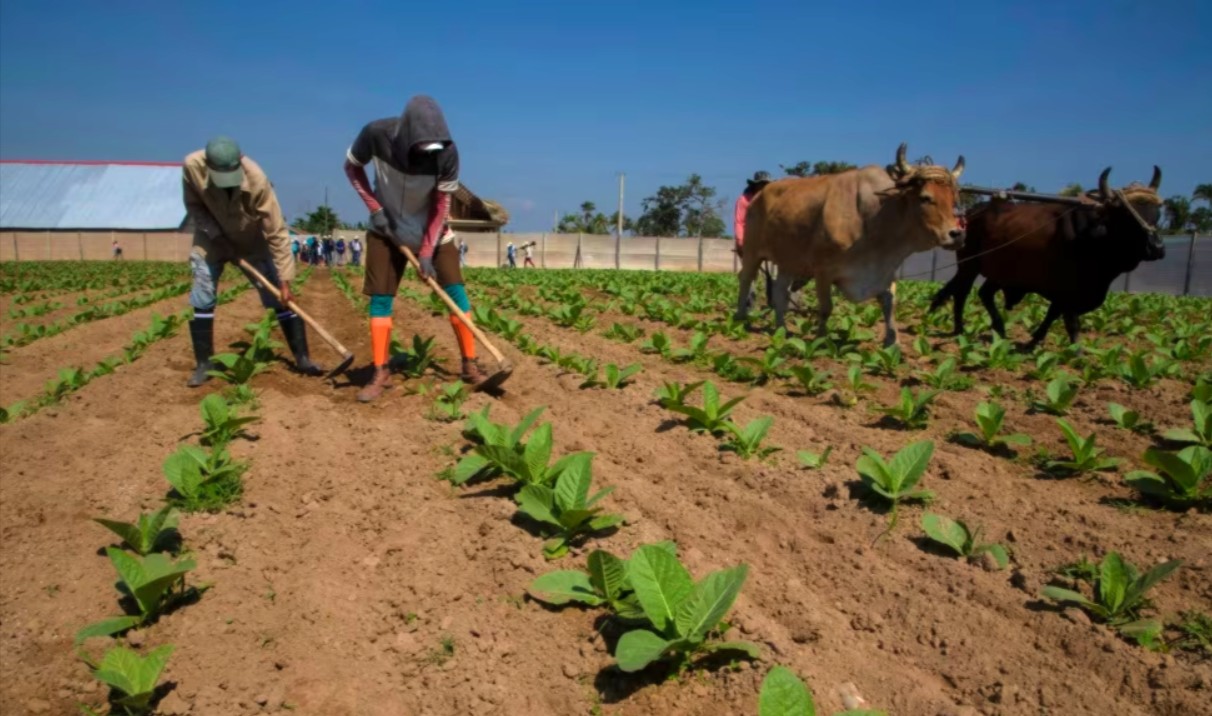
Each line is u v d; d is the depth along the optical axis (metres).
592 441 5.22
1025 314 11.96
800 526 3.85
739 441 4.86
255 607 3.12
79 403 6.17
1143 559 3.32
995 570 3.32
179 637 2.93
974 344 8.17
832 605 3.17
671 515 3.92
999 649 2.81
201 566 3.43
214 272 6.61
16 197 56.59
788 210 8.63
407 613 3.08
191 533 3.72
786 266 8.93
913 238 7.72
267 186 6.40
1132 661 2.67
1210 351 8.89
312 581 3.29
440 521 3.82
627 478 4.45
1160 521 3.75
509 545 3.51
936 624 2.98
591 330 10.46
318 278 26.11
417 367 6.74
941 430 5.35
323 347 9.07
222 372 6.66
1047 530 3.65
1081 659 2.72
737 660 2.71
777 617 3.05
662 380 6.82
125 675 2.51
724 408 5.12
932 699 2.53
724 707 2.52
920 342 8.17
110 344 9.83
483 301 14.02
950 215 7.46
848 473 4.39
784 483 4.29
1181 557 3.30
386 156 5.77
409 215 6.01
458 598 3.17
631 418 5.65
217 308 13.72
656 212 70.38
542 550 3.52
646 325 11.23
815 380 6.38
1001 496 4.06
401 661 2.82
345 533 3.77
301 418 5.52
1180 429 4.89
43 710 2.61
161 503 4.11
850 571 3.40
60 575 3.41
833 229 8.10
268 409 5.75
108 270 30.91
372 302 6.11
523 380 6.88
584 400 6.21
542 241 47.38
